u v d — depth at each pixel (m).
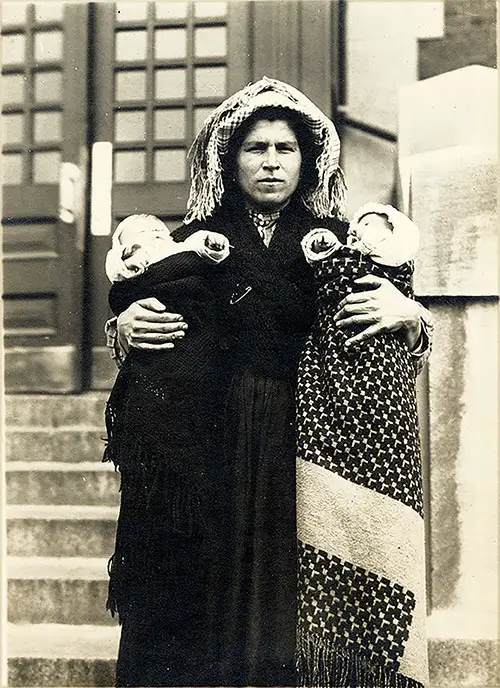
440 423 2.07
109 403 1.81
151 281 1.77
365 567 1.67
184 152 2.09
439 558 2.06
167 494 1.74
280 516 1.72
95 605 2.04
